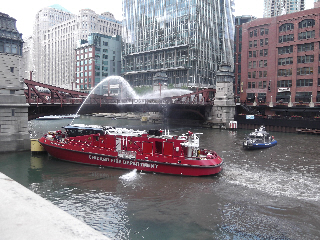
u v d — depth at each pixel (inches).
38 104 1649.9
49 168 1063.0
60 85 7027.6
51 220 92.5
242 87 3253.0
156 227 605.3
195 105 2709.2
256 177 992.2
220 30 4714.6
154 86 3580.2
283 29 2935.5
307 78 2775.6
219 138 2000.5
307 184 916.6
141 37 4916.3
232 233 585.9
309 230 600.1
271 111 2950.3
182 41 4229.8
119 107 2252.7
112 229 594.2
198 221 638.5
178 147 995.9
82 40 5511.8
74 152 1125.7
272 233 588.1
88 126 1176.8
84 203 730.8
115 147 1083.9
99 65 5285.4
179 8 4279.0
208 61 4355.3
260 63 3122.5
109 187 858.8
